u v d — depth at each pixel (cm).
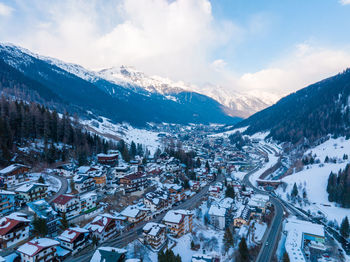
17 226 6875
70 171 11975
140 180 12800
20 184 10025
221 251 8725
